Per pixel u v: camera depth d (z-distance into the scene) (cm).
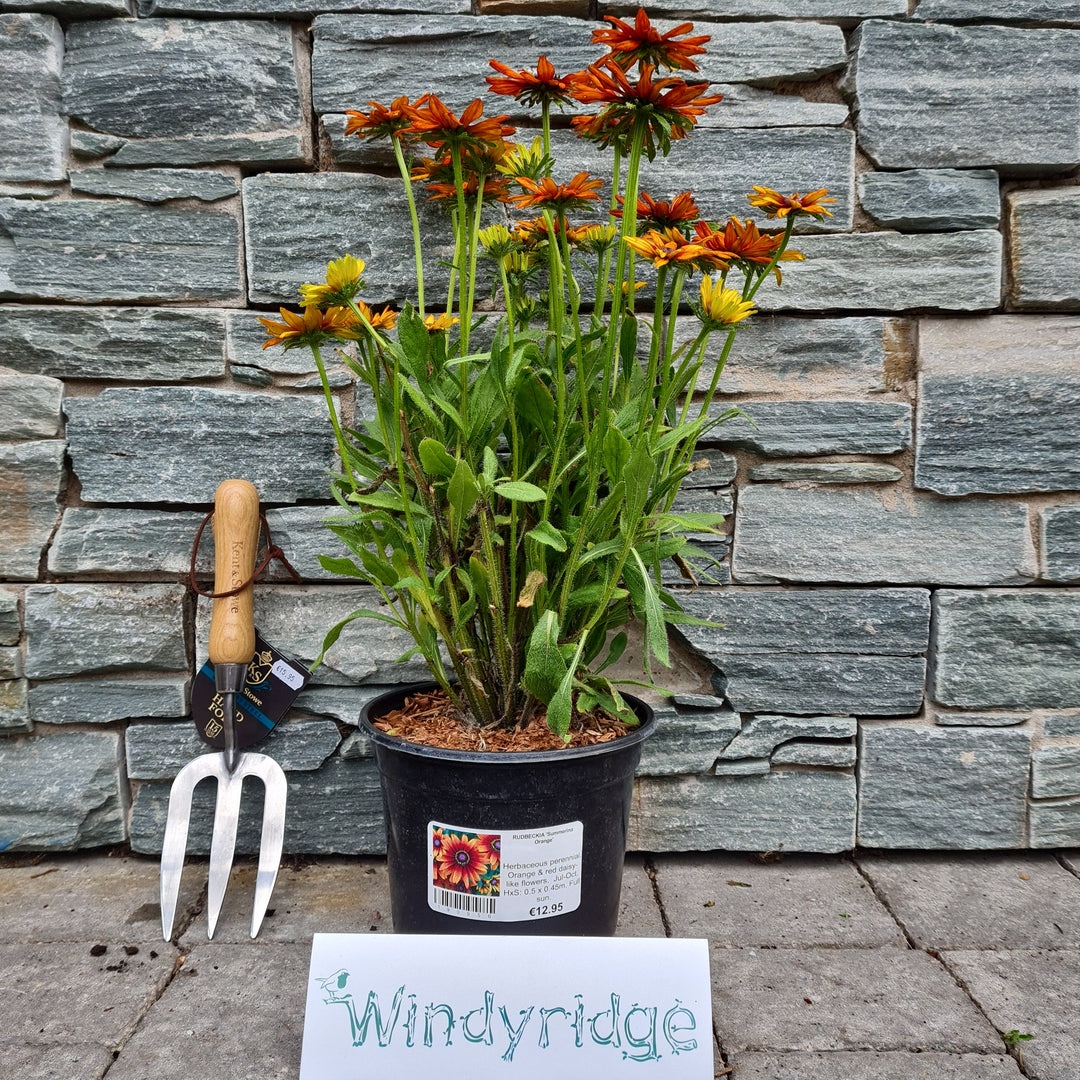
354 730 140
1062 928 122
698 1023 88
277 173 132
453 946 91
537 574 99
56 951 114
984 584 139
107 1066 94
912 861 143
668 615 111
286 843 140
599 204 134
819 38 132
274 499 135
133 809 139
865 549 138
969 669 139
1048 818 141
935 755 141
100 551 134
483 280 134
